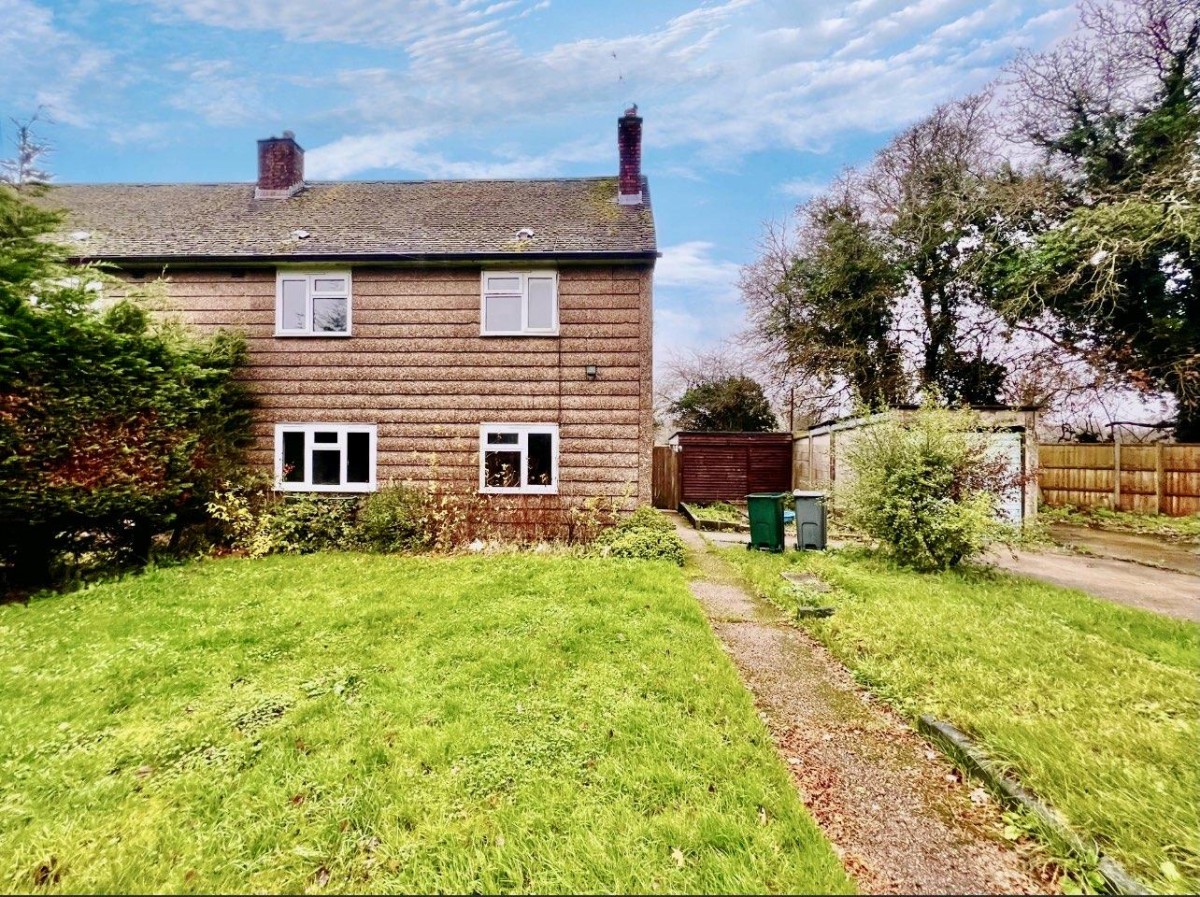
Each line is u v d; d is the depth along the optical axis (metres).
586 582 6.68
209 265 10.34
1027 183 14.89
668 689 3.82
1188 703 3.59
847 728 3.55
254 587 6.62
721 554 9.24
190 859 2.35
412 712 3.54
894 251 18.08
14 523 6.54
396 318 10.51
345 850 2.41
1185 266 12.57
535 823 2.53
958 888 2.26
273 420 10.47
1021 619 5.43
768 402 23.06
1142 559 9.03
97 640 4.83
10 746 3.12
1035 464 11.41
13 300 6.12
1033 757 2.92
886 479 7.92
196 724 3.40
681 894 2.13
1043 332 15.04
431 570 7.58
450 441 10.45
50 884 2.23
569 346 10.41
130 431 7.28
